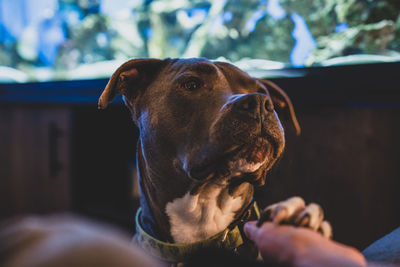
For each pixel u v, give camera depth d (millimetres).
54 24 7566
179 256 1307
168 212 1389
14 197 4730
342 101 2539
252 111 1095
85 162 4395
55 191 4441
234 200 1353
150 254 1374
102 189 4598
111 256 354
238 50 4395
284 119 1747
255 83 1432
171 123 1269
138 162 1532
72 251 341
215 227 1392
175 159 1280
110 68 6117
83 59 7328
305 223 767
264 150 1130
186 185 1304
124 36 6910
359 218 2602
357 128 2570
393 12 2686
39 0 7820
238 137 1084
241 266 590
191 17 5855
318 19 3135
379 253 974
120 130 4621
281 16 3568
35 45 7754
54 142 4383
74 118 4250
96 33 7121
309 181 2756
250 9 4141
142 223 1526
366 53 2857
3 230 409
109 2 6922
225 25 4512
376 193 2520
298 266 622
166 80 1354
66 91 4062
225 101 1191
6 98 4699
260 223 803
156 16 6273
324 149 2703
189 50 5504
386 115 2449
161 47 6383
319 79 2578
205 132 1153
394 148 2441
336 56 3021
